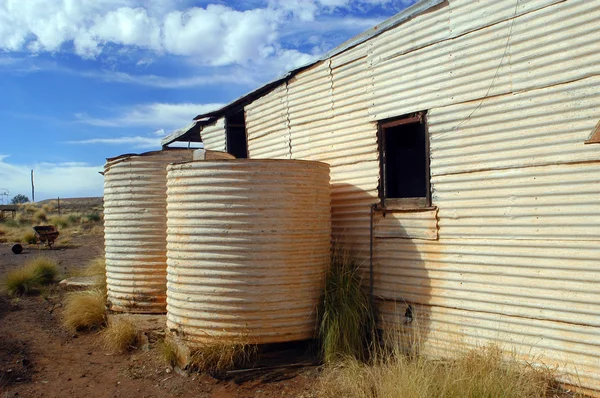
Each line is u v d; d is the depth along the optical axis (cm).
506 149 541
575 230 490
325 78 755
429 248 610
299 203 620
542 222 513
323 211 653
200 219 605
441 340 594
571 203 493
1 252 1998
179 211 623
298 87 802
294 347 644
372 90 684
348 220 717
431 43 611
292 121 812
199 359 593
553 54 506
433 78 609
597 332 475
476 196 566
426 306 612
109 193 818
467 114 575
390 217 655
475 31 567
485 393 431
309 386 548
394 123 657
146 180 786
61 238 2538
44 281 1198
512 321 534
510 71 538
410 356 553
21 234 2555
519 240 529
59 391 589
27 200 8156
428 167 616
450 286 589
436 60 606
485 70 559
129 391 577
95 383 611
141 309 791
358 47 704
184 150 810
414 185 820
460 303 579
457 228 583
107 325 814
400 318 639
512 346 531
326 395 508
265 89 867
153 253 786
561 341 498
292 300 611
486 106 558
